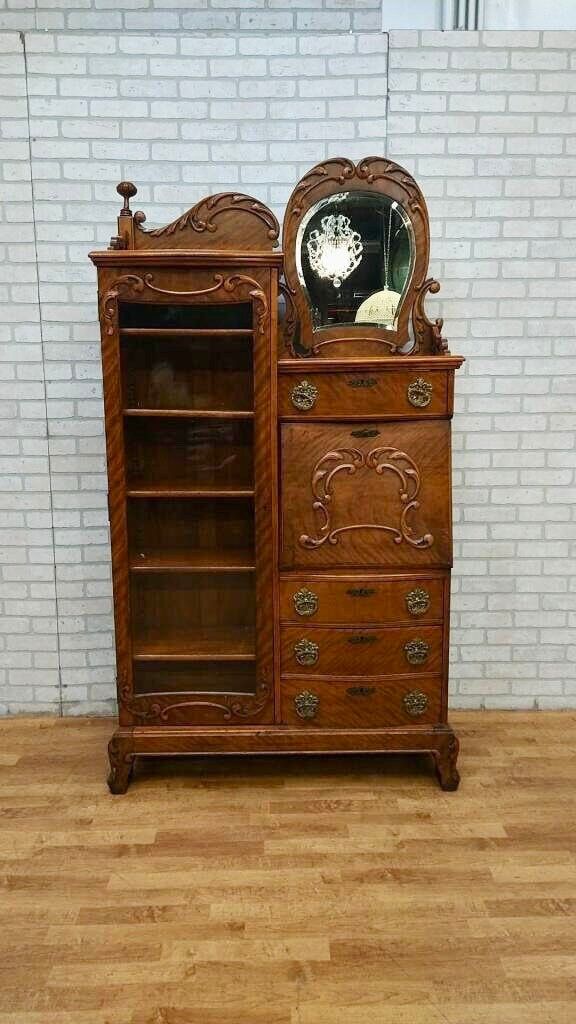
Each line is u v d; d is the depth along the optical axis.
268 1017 1.59
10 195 2.55
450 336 2.68
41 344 2.64
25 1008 1.61
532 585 2.82
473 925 1.83
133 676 2.36
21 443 2.70
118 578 2.30
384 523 2.27
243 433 2.37
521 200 2.61
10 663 2.83
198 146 2.55
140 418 2.36
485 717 2.85
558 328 2.68
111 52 2.48
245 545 2.46
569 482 2.77
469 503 2.78
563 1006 1.62
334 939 1.79
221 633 2.46
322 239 2.31
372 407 2.23
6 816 2.25
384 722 2.37
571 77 2.54
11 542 2.76
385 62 2.51
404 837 2.16
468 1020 1.59
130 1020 1.58
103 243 2.60
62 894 1.93
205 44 2.49
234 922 1.84
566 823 2.23
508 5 2.72
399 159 2.57
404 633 2.32
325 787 2.41
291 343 2.35
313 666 2.33
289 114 2.54
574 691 2.89
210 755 2.55
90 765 2.54
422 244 2.30
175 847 2.11
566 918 1.86
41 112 2.51
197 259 2.10
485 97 2.54
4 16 2.62
